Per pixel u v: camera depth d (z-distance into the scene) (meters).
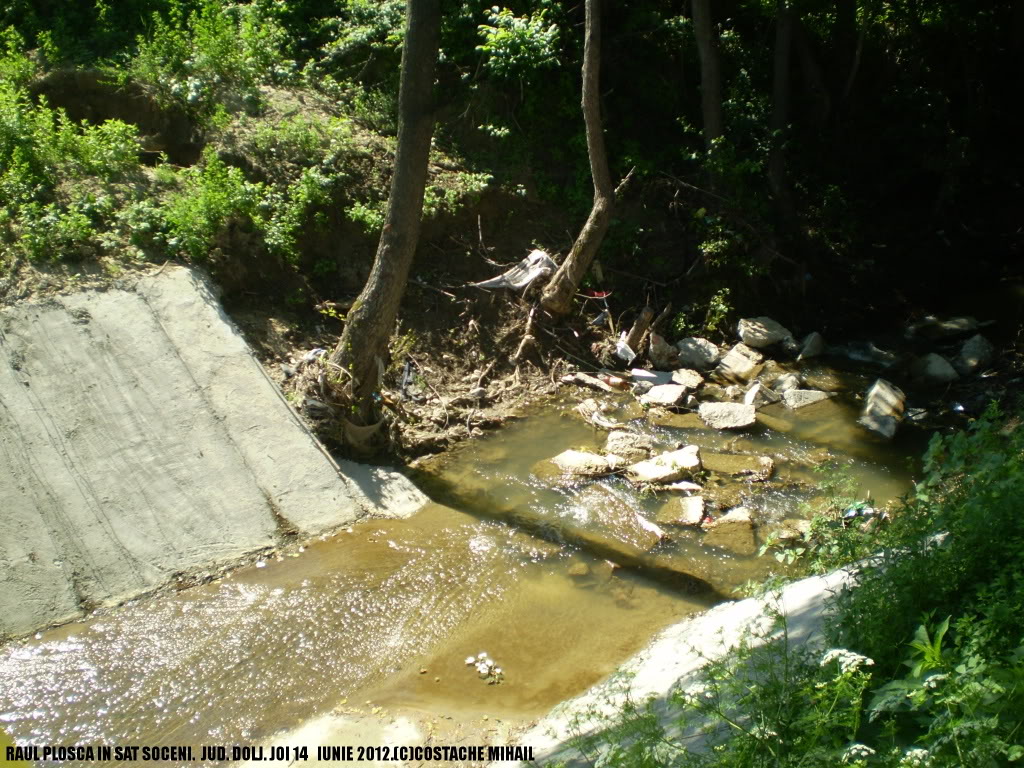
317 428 9.55
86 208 10.18
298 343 10.80
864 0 15.51
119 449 8.52
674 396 11.35
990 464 5.43
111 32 12.93
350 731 6.25
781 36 13.89
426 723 6.30
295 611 7.53
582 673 6.86
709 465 9.98
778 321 13.49
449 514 8.95
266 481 8.77
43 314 9.13
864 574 5.11
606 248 13.22
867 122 16.62
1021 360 12.12
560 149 13.82
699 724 4.38
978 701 3.39
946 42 17.42
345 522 8.70
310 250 11.59
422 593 7.80
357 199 11.95
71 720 6.42
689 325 12.88
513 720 6.30
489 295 12.23
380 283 9.38
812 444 10.53
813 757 3.54
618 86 14.60
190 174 11.27
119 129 11.00
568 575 8.12
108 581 7.68
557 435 10.69
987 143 17.42
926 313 13.84
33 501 7.93
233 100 12.40
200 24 12.66
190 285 10.06
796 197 15.11
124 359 9.14
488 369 11.66
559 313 12.23
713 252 13.08
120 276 9.80
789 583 6.55
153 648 7.09
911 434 10.78
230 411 9.16
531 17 13.89
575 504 9.25
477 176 12.95
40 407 8.52
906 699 3.82
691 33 15.03
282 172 11.75
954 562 4.67
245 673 6.88
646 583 8.03
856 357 12.88
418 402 10.91
